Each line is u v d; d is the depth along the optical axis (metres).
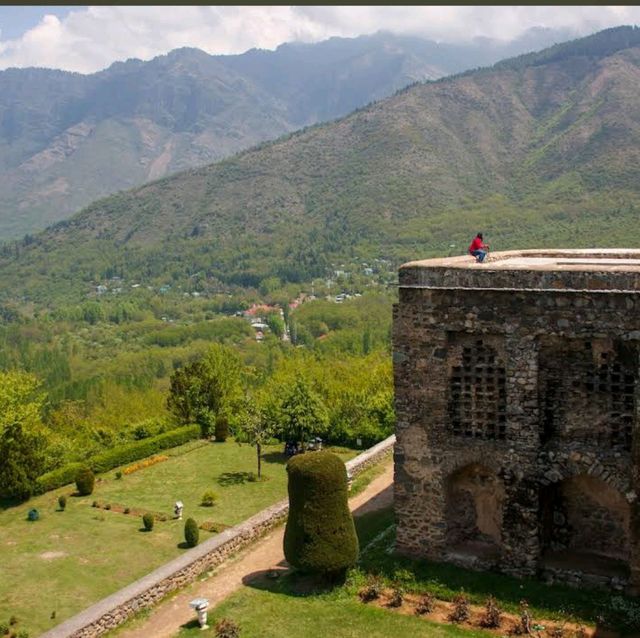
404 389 24.89
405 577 24.31
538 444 23.12
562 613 21.64
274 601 24.36
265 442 43.62
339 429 48.84
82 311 198.00
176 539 33.00
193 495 39.75
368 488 35.25
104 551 31.69
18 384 46.31
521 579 23.52
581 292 21.89
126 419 68.75
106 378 110.25
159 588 25.34
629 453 22.16
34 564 30.33
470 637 21.20
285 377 58.50
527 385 23.00
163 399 81.50
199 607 23.16
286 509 33.03
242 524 30.56
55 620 25.38
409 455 25.08
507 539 23.77
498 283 23.02
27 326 176.75
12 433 41.09
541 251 31.62
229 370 58.62
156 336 164.88
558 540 24.31
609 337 21.72
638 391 21.58
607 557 23.67
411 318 24.50
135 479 43.41
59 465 45.03
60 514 37.16
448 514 24.95
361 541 27.80
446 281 23.77
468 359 24.09
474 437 24.19
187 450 49.84
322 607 23.64
